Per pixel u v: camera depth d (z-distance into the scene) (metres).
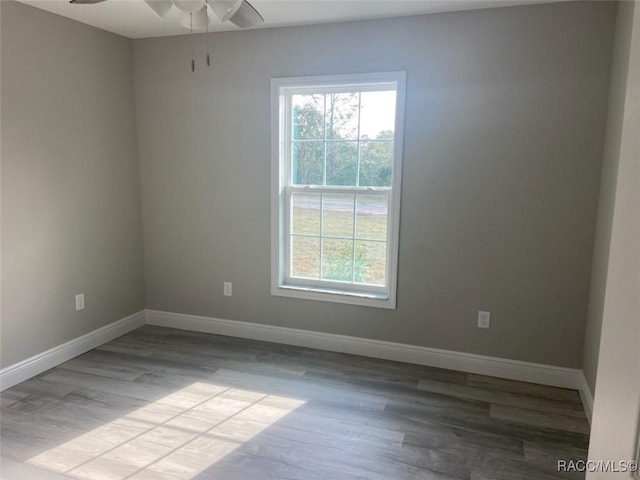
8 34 2.64
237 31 3.26
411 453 2.20
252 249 3.51
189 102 3.48
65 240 3.12
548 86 2.67
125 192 3.62
